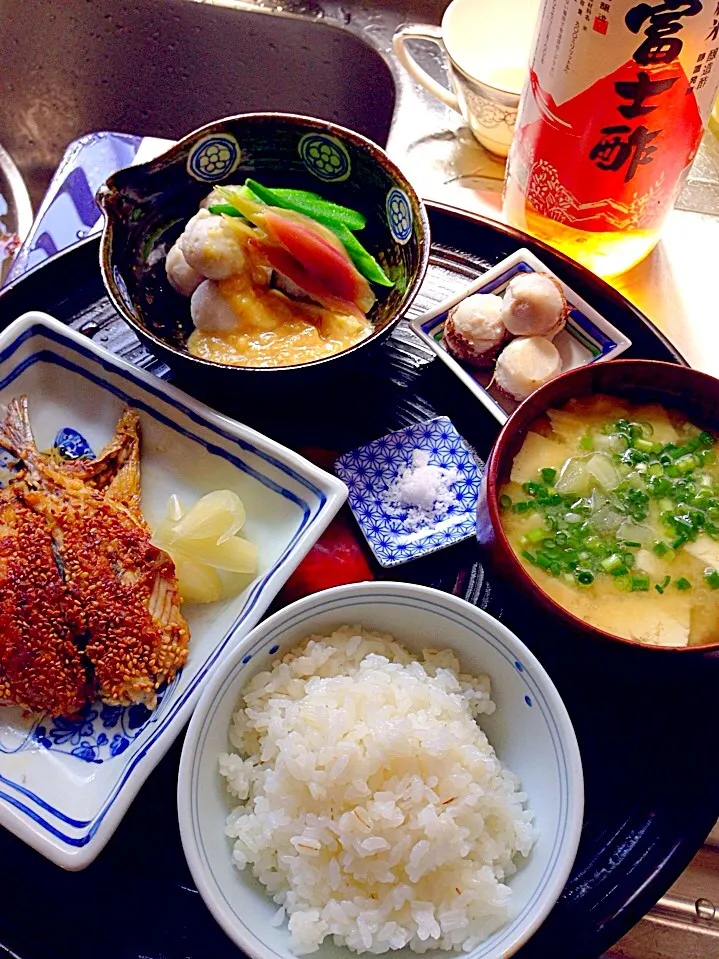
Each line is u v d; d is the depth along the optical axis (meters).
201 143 0.41
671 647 0.29
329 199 0.43
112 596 0.35
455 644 0.33
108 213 0.39
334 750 0.30
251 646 0.30
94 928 0.30
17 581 0.35
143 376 0.38
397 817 0.29
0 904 0.30
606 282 0.43
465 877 0.29
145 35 0.58
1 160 0.58
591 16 0.33
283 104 0.60
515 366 0.38
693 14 0.32
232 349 0.40
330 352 0.40
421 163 0.51
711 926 0.33
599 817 0.32
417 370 0.41
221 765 0.30
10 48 0.59
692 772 0.32
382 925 0.28
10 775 0.33
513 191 0.43
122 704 0.34
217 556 0.35
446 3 0.56
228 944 0.30
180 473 0.39
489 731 0.33
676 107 0.35
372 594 0.32
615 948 0.32
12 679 0.34
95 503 0.37
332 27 0.56
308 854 0.29
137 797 0.32
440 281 0.44
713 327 0.45
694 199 0.49
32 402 0.40
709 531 0.33
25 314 0.40
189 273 0.40
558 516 0.33
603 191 0.39
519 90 0.46
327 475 0.36
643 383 0.34
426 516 0.38
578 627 0.29
